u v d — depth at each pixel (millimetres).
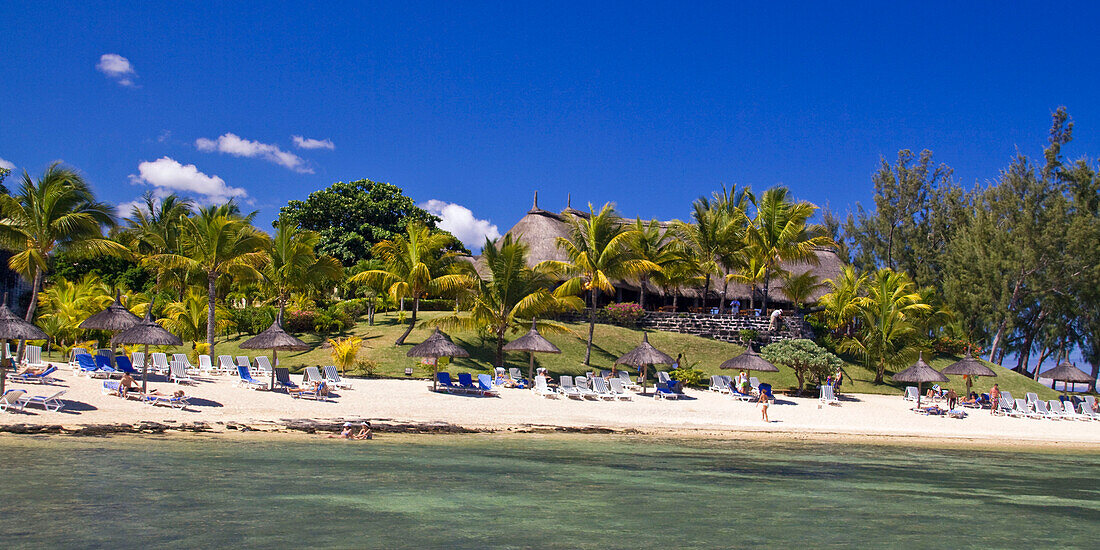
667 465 17500
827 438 24891
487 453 18125
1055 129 52250
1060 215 50531
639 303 49438
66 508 10758
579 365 37500
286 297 44188
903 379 34031
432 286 36719
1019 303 53500
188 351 35406
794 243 45875
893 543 10984
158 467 13953
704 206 50375
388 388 27156
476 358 36188
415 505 12102
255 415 20984
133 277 47250
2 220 28719
